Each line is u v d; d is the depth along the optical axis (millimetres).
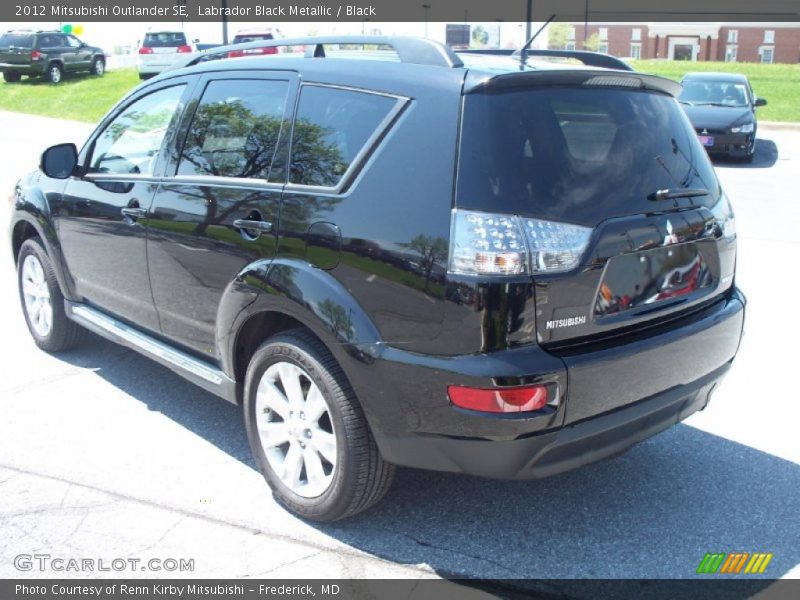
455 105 3039
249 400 3719
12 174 13164
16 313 6469
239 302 3631
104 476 3936
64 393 4914
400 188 3092
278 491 3652
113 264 4570
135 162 4461
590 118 3229
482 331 2873
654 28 65062
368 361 3119
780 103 24219
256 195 3611
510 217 2893
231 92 3984
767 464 4117
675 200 3363
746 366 5359
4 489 3799
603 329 3109
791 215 10180
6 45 27750
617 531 3531
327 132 3443
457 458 3043
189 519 3582
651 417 3312
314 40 3705
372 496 3379
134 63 36844
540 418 2914
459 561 3318
